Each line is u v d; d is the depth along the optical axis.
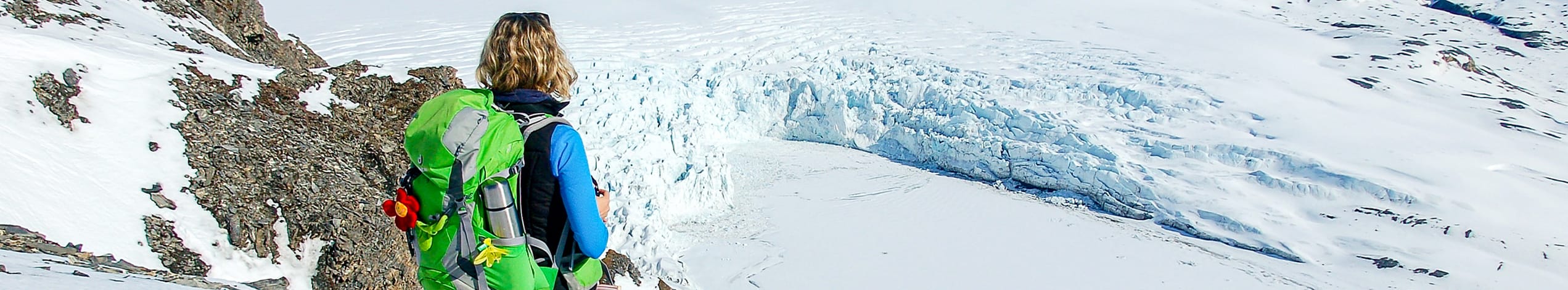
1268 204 20.89
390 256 7.97
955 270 17.69
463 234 2.23
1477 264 17.78
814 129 27.97
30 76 7.48
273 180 7.80
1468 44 44.81
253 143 8.21
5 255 4.18
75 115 7.35
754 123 28.06
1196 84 28.02
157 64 8.73
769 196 21.67
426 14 28.75
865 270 17.36
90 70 8.02
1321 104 27.30
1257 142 23.58
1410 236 19.11
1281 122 25.11
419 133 2.18
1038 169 23.56
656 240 15.80
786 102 28.31
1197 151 23.19
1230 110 26.00
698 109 26.27
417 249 2.39
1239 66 31.41
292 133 8.84
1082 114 25.91
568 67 2.35
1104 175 22.36
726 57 29.66
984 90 27.44
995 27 35.31
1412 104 29.20
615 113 21.67
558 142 2.22
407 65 23.89
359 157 9.25
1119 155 23.03
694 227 18.69
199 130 7.97
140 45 9.29
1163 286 17.31
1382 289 17.08
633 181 18.25
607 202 2.54
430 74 11.76
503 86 2.25
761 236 18.61
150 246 6.54
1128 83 27.94
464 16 28.95
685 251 17.38
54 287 3.01
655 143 19.67
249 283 6.83
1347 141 23.84
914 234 19.59
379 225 8.08
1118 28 37.22
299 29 26.00
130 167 7.11
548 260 2.31
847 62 30.11
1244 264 18.53
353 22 27.08
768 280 16.42
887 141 27.08
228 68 9.50
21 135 6.81
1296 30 40.38
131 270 6.17
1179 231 20.47
